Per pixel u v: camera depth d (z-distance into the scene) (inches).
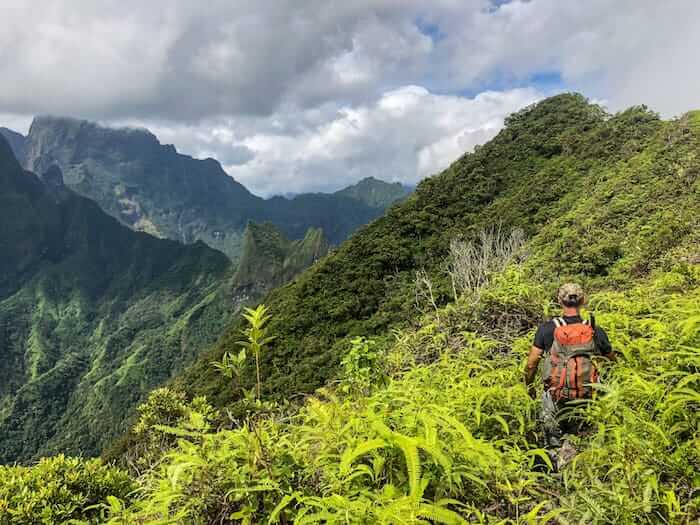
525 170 1955.0
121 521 84.4
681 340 115.6
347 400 108.7
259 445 81.7
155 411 273.6
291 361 1264.8
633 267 434.6
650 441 84.0
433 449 71.3
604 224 758.5
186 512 75.7
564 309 121.0
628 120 1704.0
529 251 834.2
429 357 187.0
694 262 327.3
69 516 180.5
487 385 137.7
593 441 93.6
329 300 1508.4
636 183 917.2
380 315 1188.5
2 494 186.7
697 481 75.8
